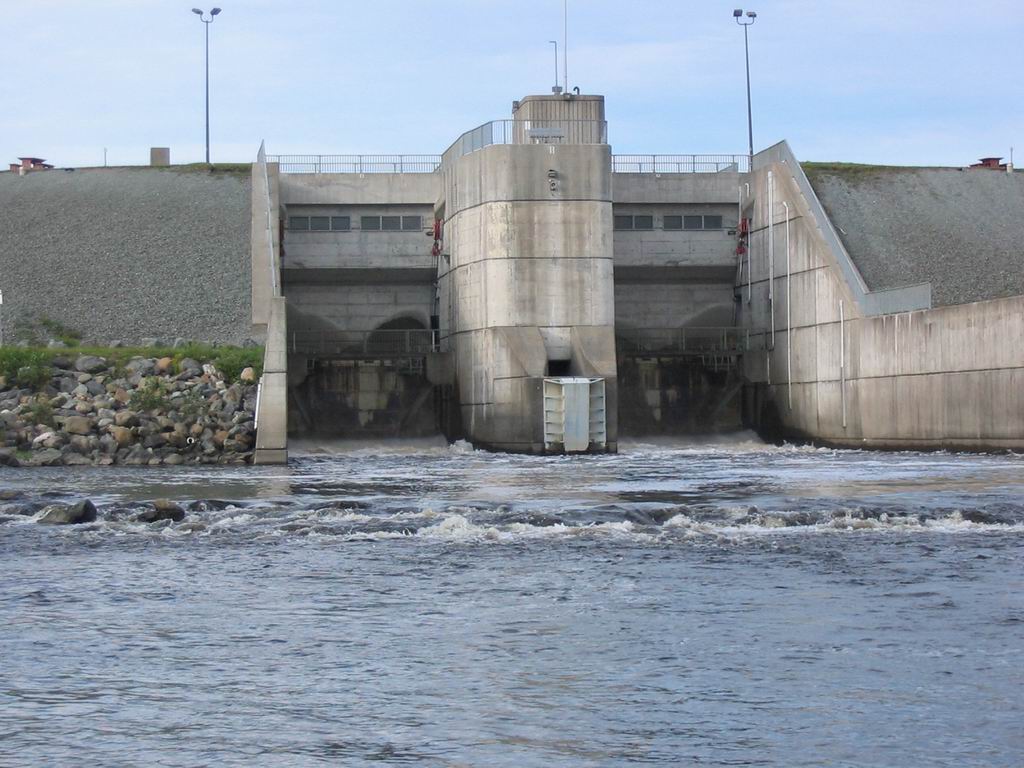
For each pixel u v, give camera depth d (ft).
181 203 262.26
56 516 95.14
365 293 233.76
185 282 234.79
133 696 48.67
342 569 75.41
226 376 181.37
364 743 43.19
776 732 43.98
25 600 66.33
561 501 108.06
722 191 233.35
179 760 41.57
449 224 218.59
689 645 55.77
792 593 67.05
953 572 73.26
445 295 225.15
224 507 102.83
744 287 233.35
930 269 225.56
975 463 155.12
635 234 233.35
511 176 202.18
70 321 222.48
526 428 195.52
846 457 178.19
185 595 67.67
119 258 242.37
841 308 200.13
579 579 71.67
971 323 171.42
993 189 251.80
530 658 53.93
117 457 162.09
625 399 225.15
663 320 236.02
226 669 52.47
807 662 52.70
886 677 50.31
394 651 55.31
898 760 41.24
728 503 104.32
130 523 94.27
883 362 190.08
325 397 219.41
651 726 44.78
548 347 202.80
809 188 212.64
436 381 220.84
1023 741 42.88
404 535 88.63
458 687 49.73
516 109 224.12
